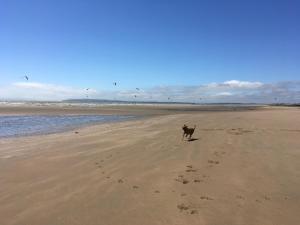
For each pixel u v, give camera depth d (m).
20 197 10.85
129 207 9.85
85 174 13.68
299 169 14.05
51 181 12.70
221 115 58.81
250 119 45.00
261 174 13.31
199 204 10.04
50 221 8.91
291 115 55.22
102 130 31.91
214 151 18.30
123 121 45.56
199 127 32.88
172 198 10.58
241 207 9.78
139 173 13.74
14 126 37.25
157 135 26.28
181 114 67.06
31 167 15.16
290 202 10.20
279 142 21.31
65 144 22.27
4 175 13.73
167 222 8.77
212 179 12.68
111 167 14.85
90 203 10.23
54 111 73.00
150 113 72.75
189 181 12.45
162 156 17.25
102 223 8.77
